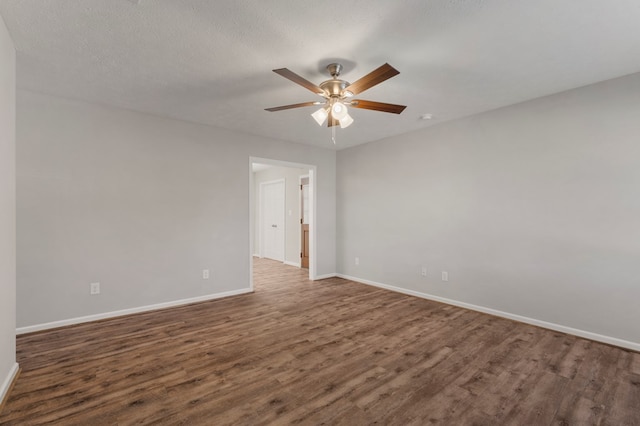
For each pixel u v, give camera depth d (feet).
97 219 10.79
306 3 5.70
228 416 5.73
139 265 11.64
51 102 10.00
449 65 8.08
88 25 6.35
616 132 8.81
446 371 7.38
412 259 14.34
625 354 8.27
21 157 9.52
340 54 7.51
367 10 5.91
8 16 6.02
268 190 25.86
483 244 11.80
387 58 7.71
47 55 7.54
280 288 15.57
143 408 5.95
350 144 16.90
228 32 6.62
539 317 10.32
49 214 9.94
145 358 7.98
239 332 9.75
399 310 12.05
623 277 8.71
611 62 7.94
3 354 6.29
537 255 10.37
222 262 13.80
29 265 9.62
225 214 13.89
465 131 12.32
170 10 5.88
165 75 8.63
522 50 7.35
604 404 6.15
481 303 11.87
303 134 14.83
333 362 7.80
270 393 6.46
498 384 6.84
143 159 11.73
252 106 11.03
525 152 10.64
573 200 9.61
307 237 21.04
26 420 5.59
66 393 6.43
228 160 13.97
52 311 9.98
